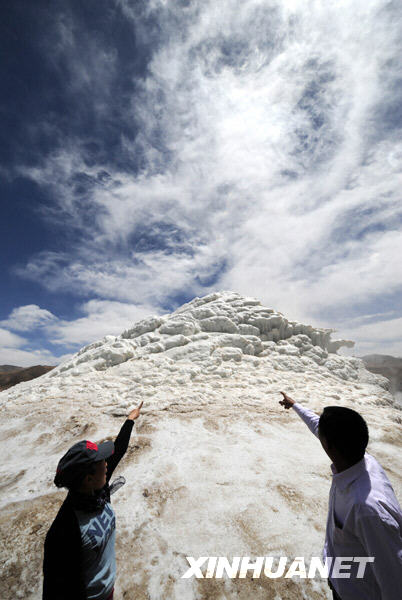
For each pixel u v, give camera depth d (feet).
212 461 14.92
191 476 13.52
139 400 25.17
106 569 5.72
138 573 8.49
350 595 4.69
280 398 26.58
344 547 4.93
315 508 11.27
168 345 41.19
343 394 30.48
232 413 21.95
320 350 47.26
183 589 8.00
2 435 20.72
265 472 13.89
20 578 8.16
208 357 37.32
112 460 7.43
